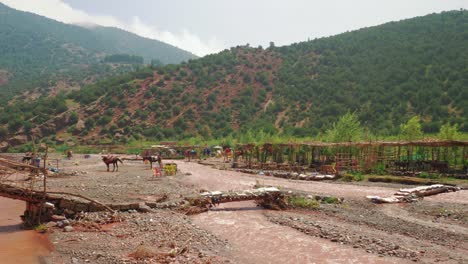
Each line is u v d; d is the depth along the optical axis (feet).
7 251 49.14
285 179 126.82
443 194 92.22
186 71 542.16
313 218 70.23
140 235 56.24
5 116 422.82
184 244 52.31
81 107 448.65
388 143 134.10
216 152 254.68
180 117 428.15
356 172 133.08
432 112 318.65
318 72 495.41
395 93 367.45
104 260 45.44
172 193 90.33
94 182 106.22
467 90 321.52
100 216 65.82
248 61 564.71
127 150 303.48
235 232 60.29
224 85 504.84
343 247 52.26
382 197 85.76
